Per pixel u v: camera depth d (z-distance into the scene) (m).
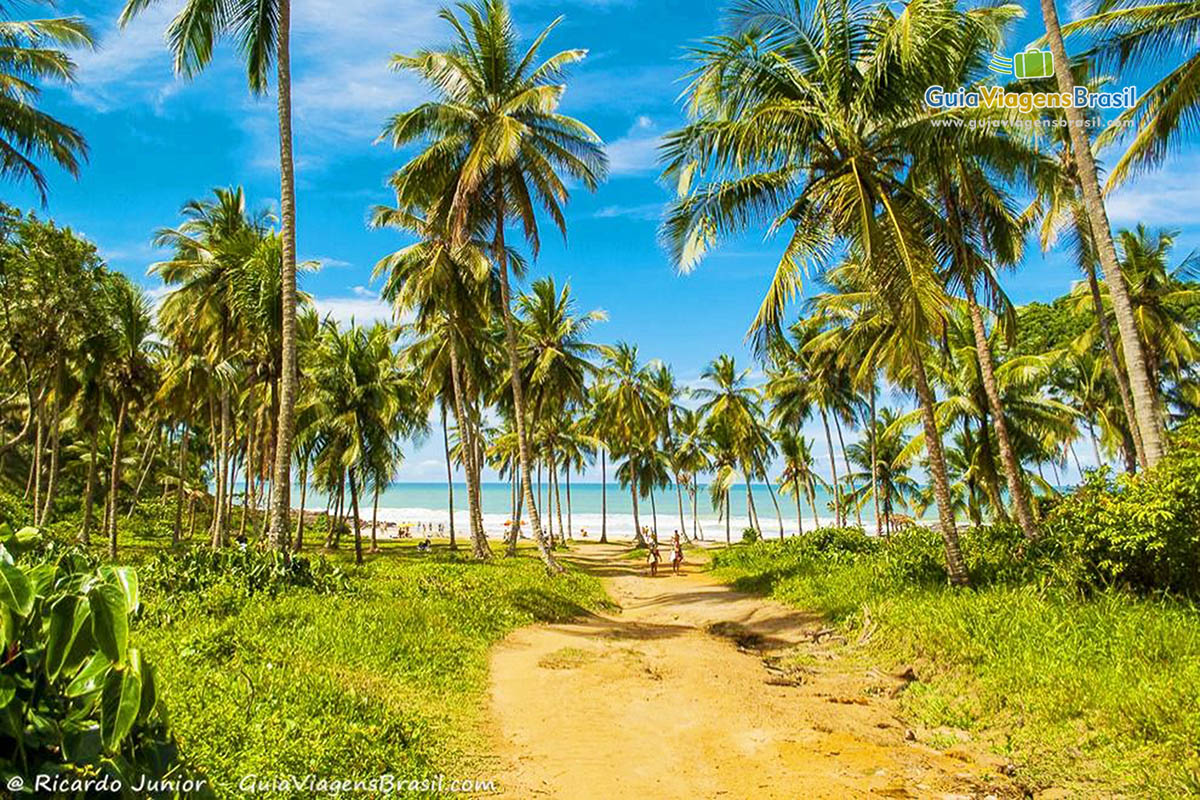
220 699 5.49
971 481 30.09
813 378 31.70
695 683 8.50
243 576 11.19
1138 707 5.84
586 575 23.06
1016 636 8.26
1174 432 10.98
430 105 18.86
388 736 5.53
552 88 18.44
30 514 29.64
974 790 5.34
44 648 2.34
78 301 20.95
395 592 12.64
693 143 12.64
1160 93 12.08
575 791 5.21
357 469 30.20
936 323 11.10
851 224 11.66
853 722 7.12
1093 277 19.48
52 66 17.28
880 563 15.19
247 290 19.53
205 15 13.04
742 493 147.75
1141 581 9.17
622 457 50.69
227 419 26.73
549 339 29.30
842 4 12.08
